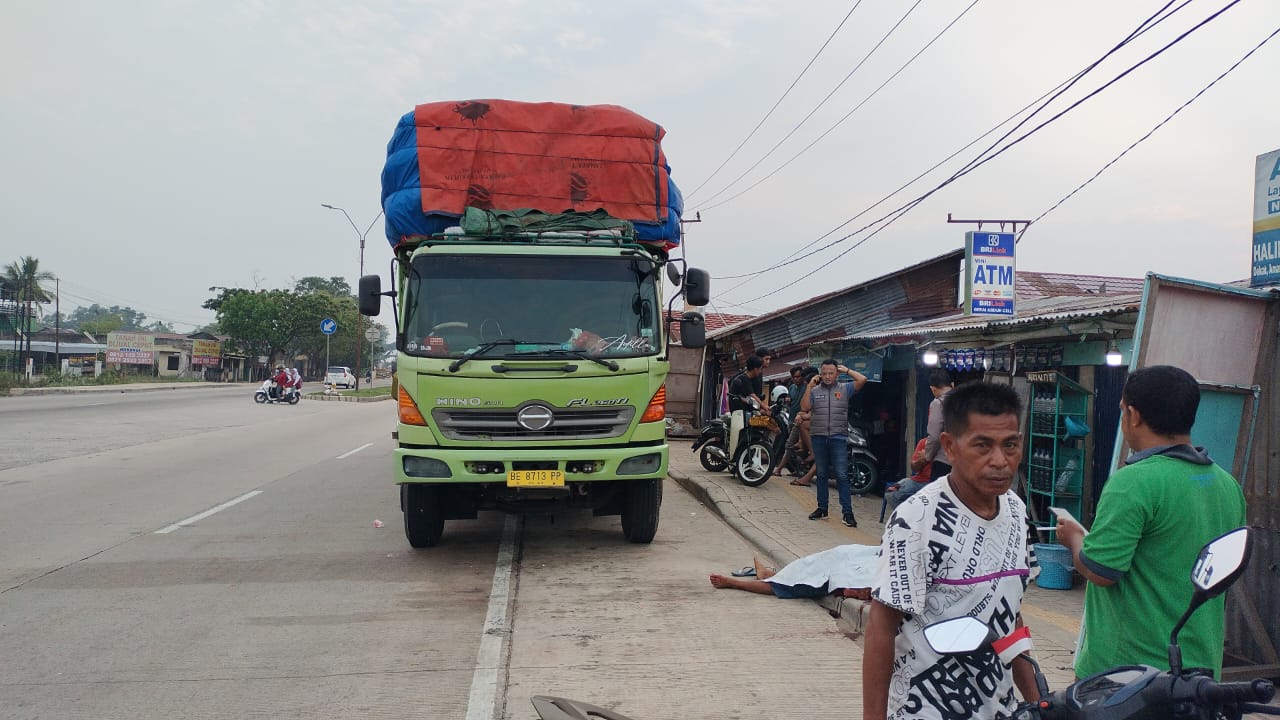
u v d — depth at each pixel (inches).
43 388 1578.5
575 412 280.4
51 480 469.7
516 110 308.0
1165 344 164.4
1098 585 105.7
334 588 254.2
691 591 251.9
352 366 3651.6
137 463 552.4
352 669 186.9
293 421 985.5
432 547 311.4
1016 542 86.6
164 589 252.4
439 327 285.1
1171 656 74.3
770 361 710.5
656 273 302.8
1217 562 73.8
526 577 267.9
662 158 313.1
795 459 511.2
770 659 194.5
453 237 296.4
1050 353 315.9
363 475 516.7
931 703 84.2
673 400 820.0
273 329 2746.1
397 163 306.0
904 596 83.3
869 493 466.9
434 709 165.5
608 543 323.0
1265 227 175.3
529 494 285.4
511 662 191.0
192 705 166.9
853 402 507.5
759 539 323.3
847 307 692.7
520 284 292.5
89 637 207.9
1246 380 172.6
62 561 286.8
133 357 2682.1
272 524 356.8
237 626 217.2
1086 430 291.1
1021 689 90.4
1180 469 103.9
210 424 900.6
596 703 168.7
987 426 82.2
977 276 420.2
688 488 485.1
